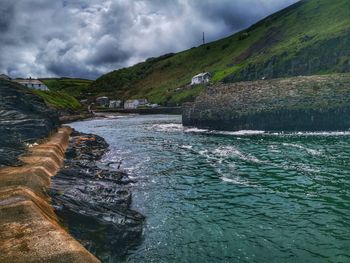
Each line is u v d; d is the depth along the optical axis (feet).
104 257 51.24
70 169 92.27
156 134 217.97
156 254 54.13
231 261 51.26
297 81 215.92
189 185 92.58
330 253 52.26
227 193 83.82
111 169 109.91
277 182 90.89
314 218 65.62
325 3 552.82
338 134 173.47
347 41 333.01
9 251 38.93
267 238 58.18
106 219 60.75
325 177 93.25
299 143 149.48
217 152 138.82
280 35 557.33
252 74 437.58
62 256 38.29
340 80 200.34
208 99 243.60
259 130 202.28
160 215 71.00
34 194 59.21
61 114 396.78
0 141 102.78
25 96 177.37
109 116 471.62
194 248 55.83
